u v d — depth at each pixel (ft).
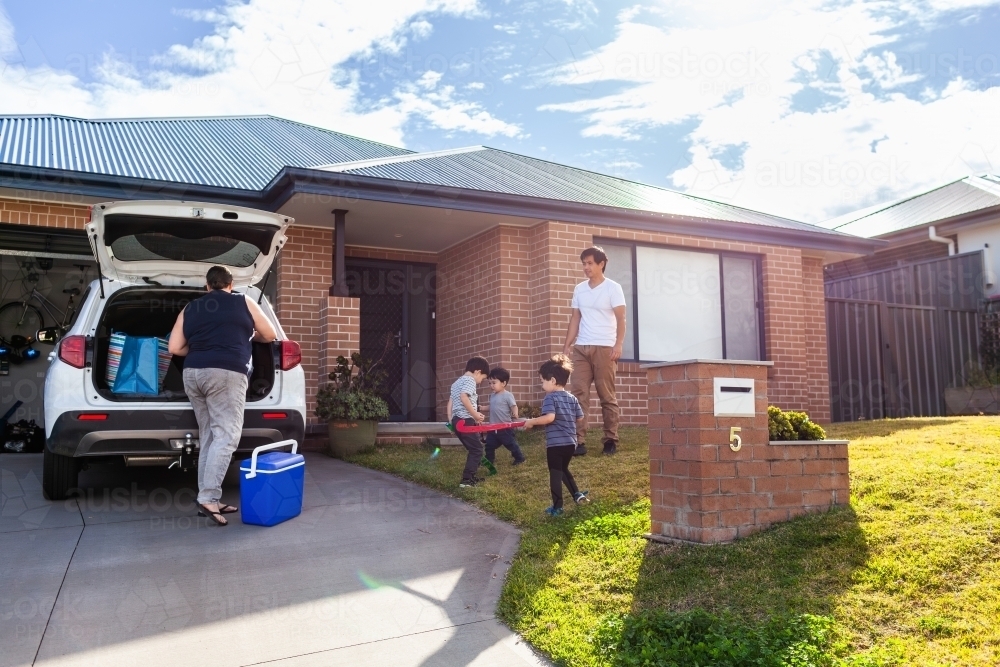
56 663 10.42
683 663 10.41
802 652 10.32
